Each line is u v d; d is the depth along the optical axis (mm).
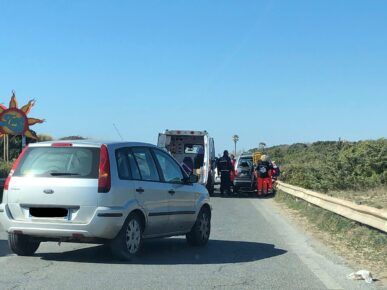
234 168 20469
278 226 10828
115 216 6332
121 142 6914
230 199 18219
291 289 5539
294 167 21641
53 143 6684
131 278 5824
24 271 6094
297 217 12516
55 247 7699
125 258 6641
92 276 5883
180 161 20484
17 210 6496
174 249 7898
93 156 6488
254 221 11617
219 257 7270
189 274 6117
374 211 8023
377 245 7887
